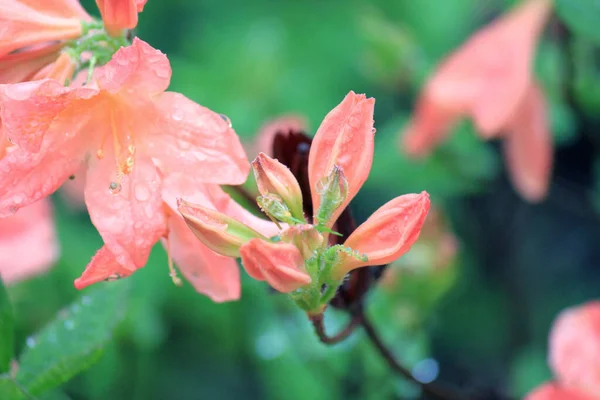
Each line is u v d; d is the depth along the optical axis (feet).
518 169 1.57
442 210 1.59
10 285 1.44
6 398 1.06
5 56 1.01
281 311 1.45
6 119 0.91
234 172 0.95
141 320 1.46
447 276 1.41
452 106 1.45
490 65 1.44
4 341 1.06
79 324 1.08
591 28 1.41
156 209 0.95
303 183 1.03
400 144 1.69
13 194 0.95
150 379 1.58
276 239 0.91
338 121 0.92
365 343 1.38
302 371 1.43
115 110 0.97
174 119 0.96
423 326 1.47
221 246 0.91
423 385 1.17
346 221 1.00
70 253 1.62
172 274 0.99
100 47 1.02
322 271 0.92
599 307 1.30
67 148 0.97
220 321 1.63
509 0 1.50
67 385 1.42
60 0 1.01
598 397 1.26
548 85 1.61
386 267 1.07
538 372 1.69
